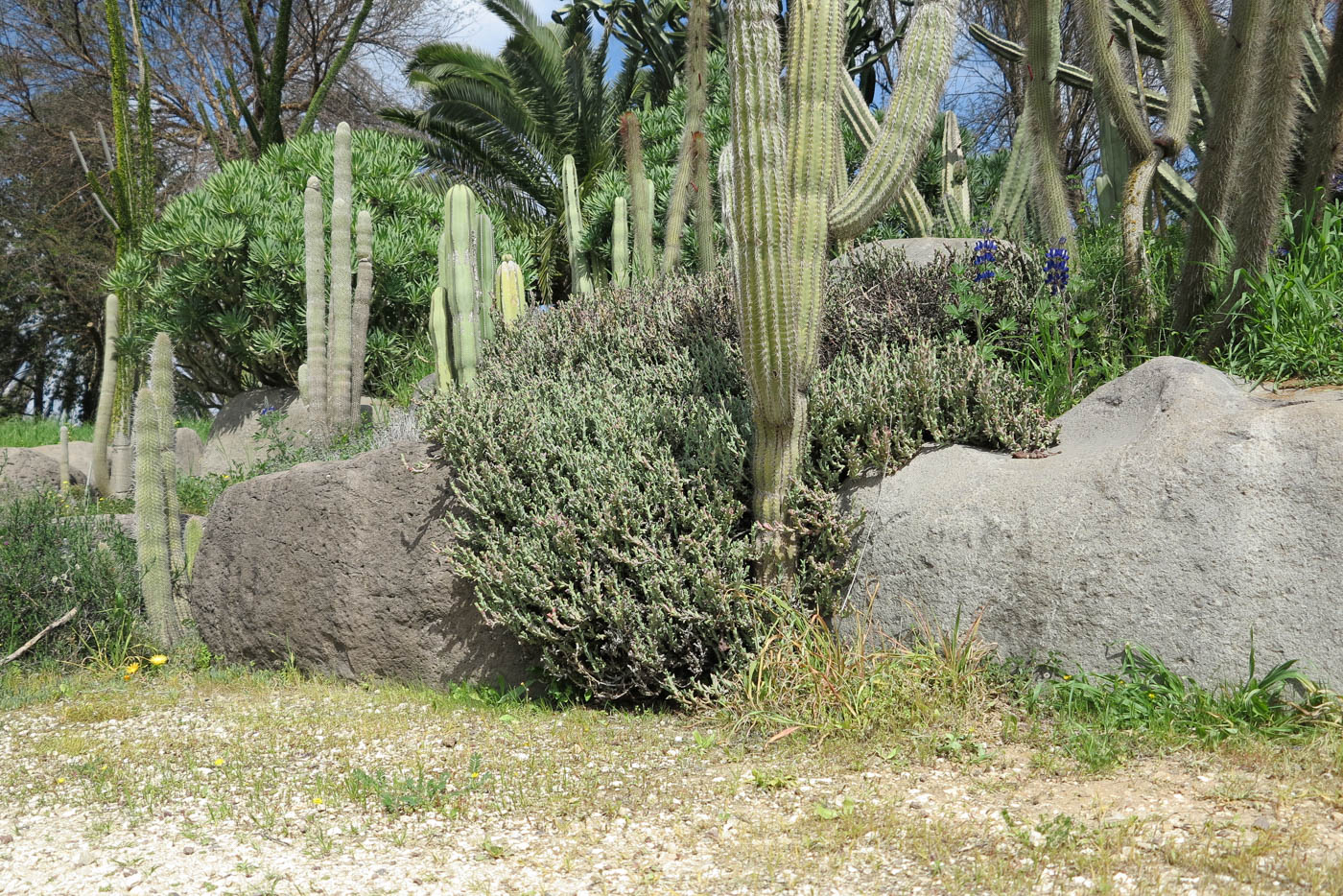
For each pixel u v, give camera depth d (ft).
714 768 12.27
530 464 16.47
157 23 77.92
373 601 17.93
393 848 10.27
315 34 78.54
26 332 87.51
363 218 31.22
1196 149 25.43
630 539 15.02
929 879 8.82
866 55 55.47
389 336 40.37
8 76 78.28
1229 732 11.16
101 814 11.71
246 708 16.88
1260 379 14.49
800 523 14.85
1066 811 10.01
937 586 13.79
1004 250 18.83
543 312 23.52
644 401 17.22
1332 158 16.56
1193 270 16.69
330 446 28.48
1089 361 17.02
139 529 21.65
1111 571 12.56
